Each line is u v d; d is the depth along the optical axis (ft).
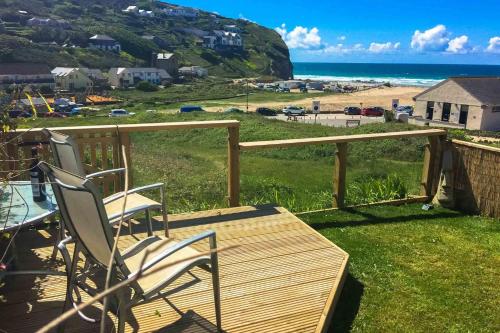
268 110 163.22
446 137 16.71
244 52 458.09
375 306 9.57
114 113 141.79
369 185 18.48
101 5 499.51
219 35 463.01
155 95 240.73
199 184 22.44
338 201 16.17
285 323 8.20
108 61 312.71
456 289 10.37
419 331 8.75
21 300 8.51
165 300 8.78
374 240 13.23
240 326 8.04
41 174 9.82
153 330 7.80
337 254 11.05
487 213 15.42
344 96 241.14
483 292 10.26
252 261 10.60
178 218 13.35
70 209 6.50
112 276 6.09
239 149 14.44
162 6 578.66
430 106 136.56
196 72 348.79
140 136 60.18
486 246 12.85
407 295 10.04
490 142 81.66
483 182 15.33
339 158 15.75
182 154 44.93
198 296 8.98
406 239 13.33
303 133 69.82
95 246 6.37
